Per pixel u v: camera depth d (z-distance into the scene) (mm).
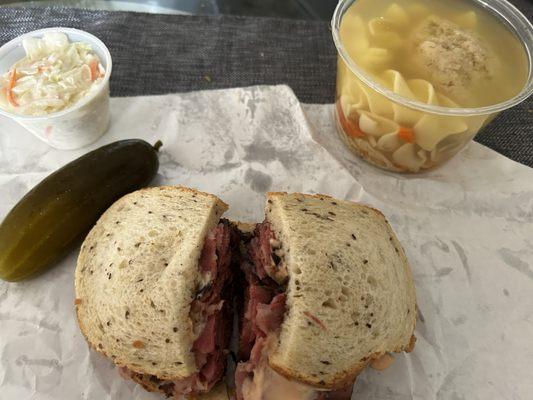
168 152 272
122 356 187
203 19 339
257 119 285
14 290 221
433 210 258
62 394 197
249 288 206
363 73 223
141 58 316
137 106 287
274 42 332
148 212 209
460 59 226
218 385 204
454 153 256
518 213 257
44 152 269
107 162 232
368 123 243
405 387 205
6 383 198
